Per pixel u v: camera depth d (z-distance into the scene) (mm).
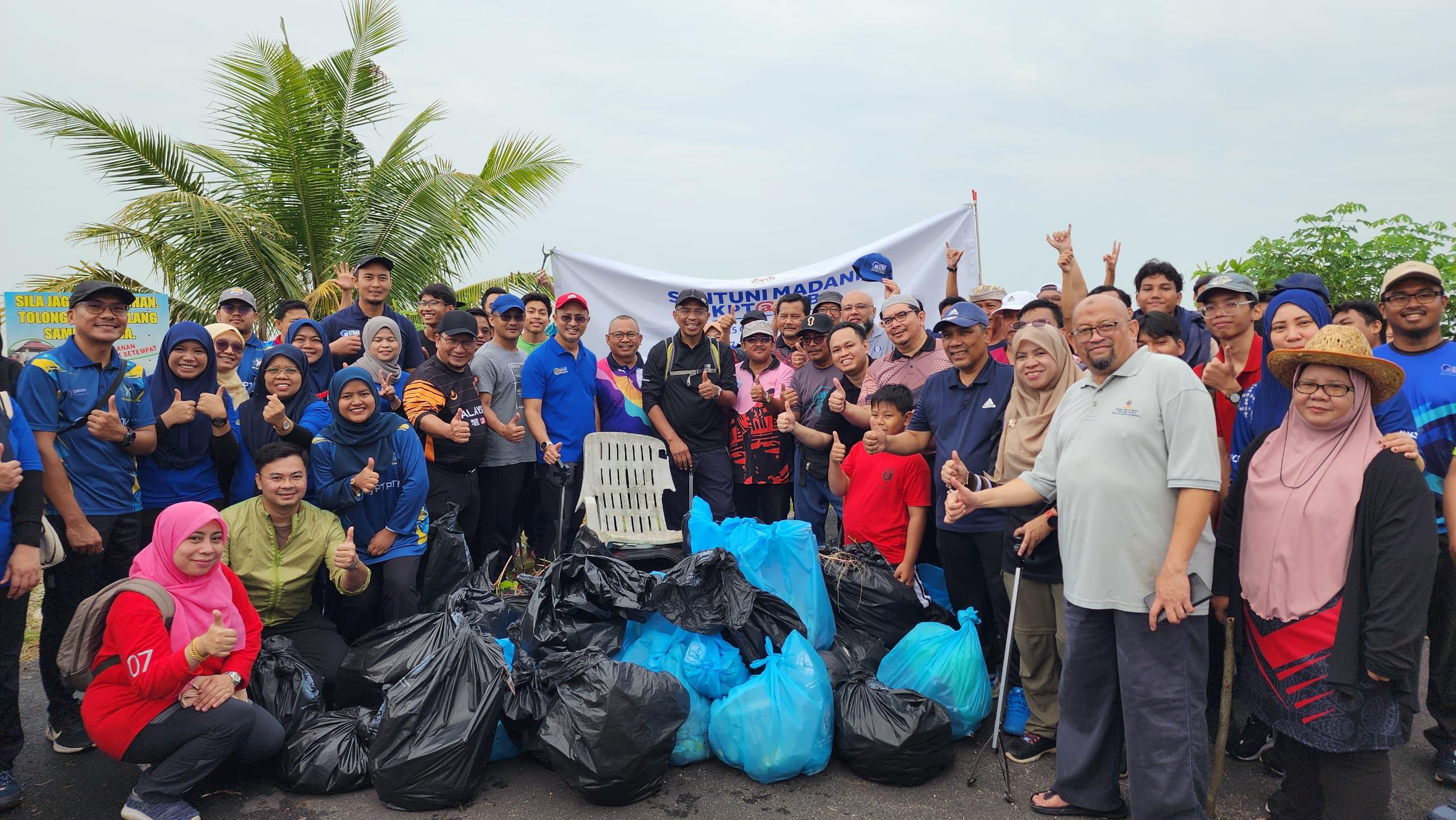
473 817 3236
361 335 5906
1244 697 2994
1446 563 3457
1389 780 2699
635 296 7668
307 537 3961
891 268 7281
